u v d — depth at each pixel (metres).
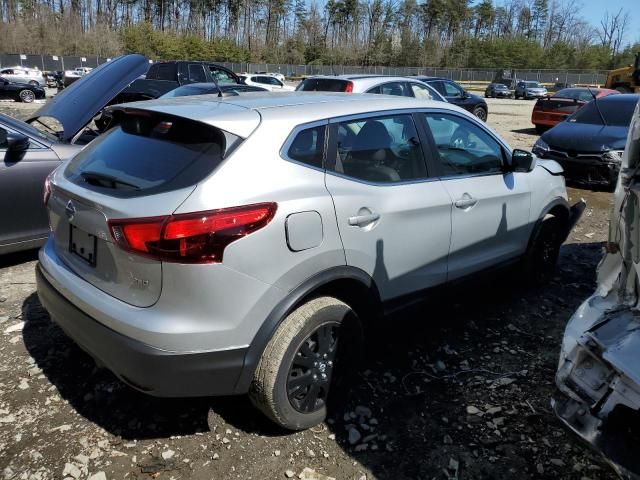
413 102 3.54
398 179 3.25
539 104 15.94
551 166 4.67
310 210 2.67
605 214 7.48
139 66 5.45
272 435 2.89
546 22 97.56
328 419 3.03
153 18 89.06
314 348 2.85
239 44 85.94
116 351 2.46
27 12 75.50
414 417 3.07
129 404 3.10
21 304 4.27
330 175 2.86
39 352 3.59
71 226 2.86
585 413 2.24
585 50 84.31
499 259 4.10
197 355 2.42
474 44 84.38
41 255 3.16
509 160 4.12
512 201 4.08
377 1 93.56
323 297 2.84
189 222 2.34
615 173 8.23
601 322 2.40
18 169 4.80
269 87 19.84
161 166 2.60
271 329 2.59
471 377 3.46
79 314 2.66
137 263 2.43
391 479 2.64
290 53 82.62
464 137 3.81
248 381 2.59
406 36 85.81
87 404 3.10
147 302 2.46
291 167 2.69
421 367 3.55
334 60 83.81
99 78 5.32
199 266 2.35
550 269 4.87
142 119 2.93
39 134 5.15
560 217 4.80
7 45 66.00
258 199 2.50
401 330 4.02
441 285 3.59
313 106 2.99
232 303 2.44
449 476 2.66
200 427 2.94
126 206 2.45
